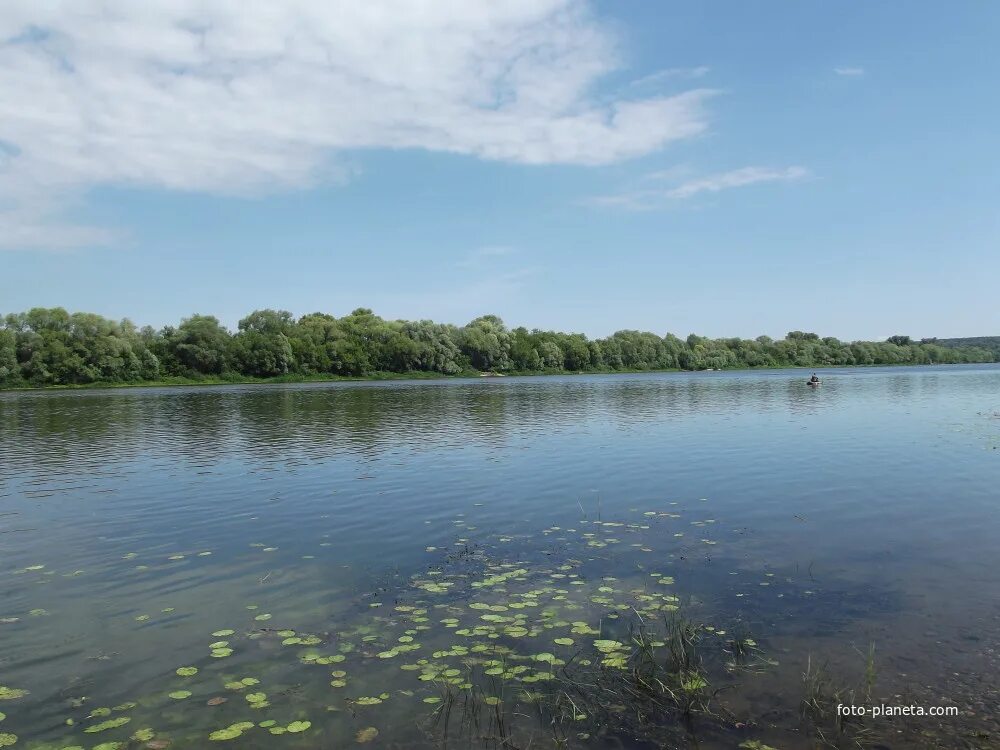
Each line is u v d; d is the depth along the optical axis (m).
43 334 94.56
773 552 12.80
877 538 13.65
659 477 20.75
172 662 8.59
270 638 9.27
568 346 144.62
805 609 9.93
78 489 20.06
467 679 8.05
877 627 9.26
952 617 9.55
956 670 8.02
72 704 7.60
